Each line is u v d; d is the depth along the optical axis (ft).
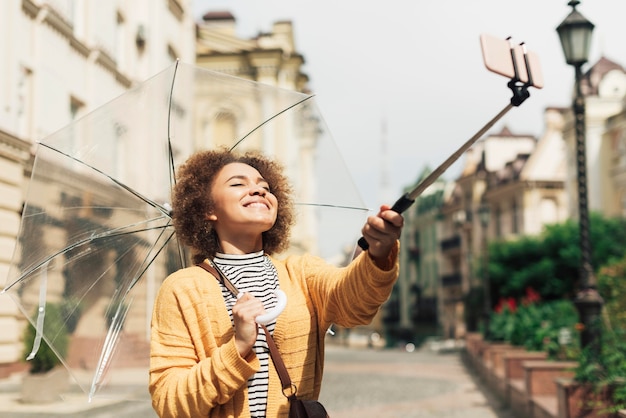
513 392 34.78
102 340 9.67
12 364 40.73
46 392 32.73
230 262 7.99
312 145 11.05
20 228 9.53
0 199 41.98
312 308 7.94
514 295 125.70
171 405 7.03
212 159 8.40
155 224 9.91
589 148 133.59
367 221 7.03
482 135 6.63
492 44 6.40
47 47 50.08
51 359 33.37
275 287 7.93
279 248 8.90
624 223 111.45
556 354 38.63
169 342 7.42
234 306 7.00
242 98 10.65
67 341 9.58
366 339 230.07
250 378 7.33
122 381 9.93
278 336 7.56
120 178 9.81
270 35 122.31
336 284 7.63
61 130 9.79
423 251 243.40
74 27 56.80
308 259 8.32
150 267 10.07
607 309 38.99
